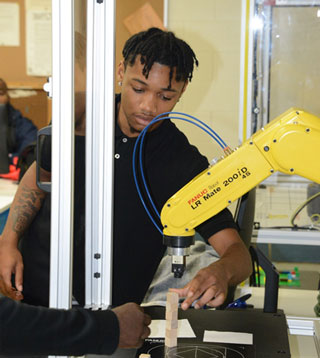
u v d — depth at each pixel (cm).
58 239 115
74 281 136
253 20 248
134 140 177
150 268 180
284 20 246
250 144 119
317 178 117
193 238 129
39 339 92
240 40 249
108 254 145
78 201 133
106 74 140
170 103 173
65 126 113
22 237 175
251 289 204
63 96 112
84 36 133
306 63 249
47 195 171
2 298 94
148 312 147
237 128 252
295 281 250
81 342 95
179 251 128
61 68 112
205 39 250
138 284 179
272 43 249
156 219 178
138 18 249
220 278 138
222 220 161
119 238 178
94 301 146
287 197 258
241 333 133
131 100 171
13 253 173
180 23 250
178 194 126
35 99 503
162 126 177
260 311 151
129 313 113
